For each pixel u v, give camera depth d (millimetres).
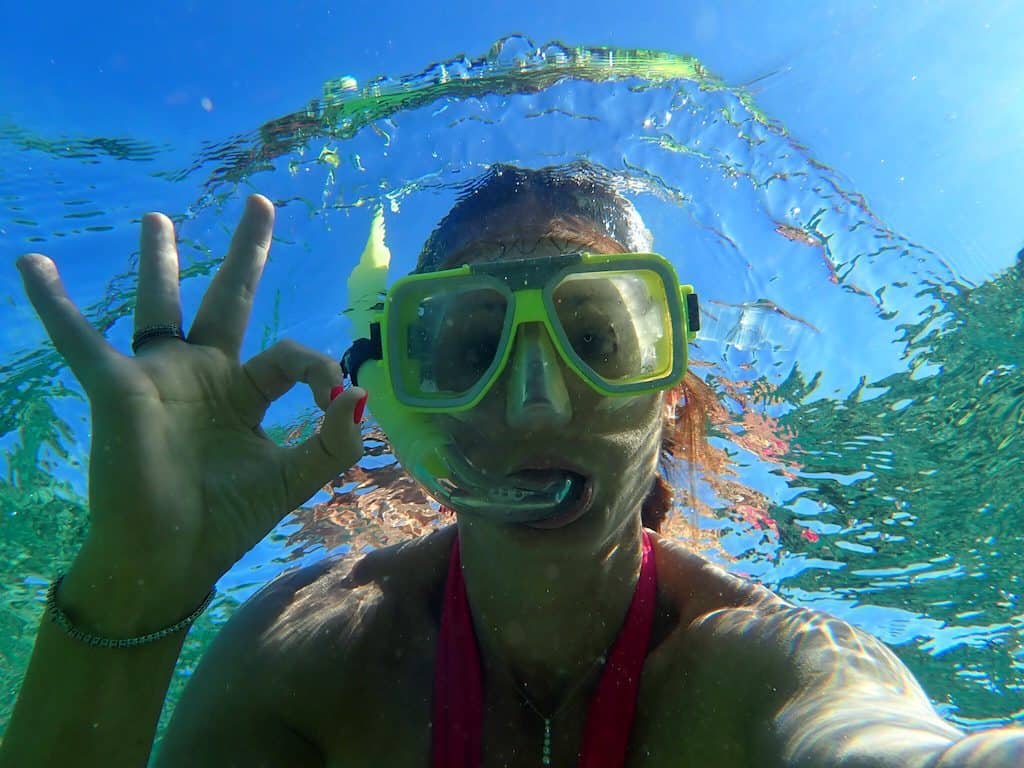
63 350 322
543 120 803
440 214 757
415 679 412
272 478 343
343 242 774
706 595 416
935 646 748
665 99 828
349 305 669
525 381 344
